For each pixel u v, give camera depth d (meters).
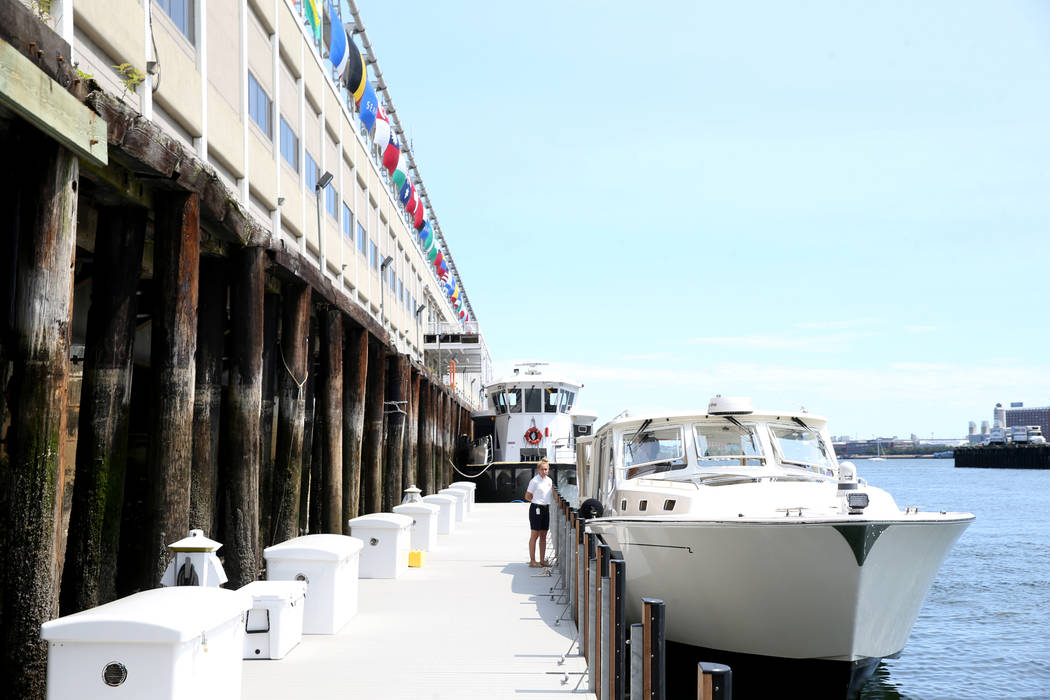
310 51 18.05
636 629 6.00
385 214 28.58
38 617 6.36
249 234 11.69
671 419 12.36
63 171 6.74
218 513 14.50
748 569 9.37
